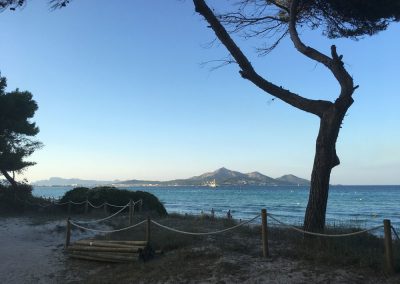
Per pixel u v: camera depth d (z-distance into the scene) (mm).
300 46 12609
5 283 10805
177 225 18484
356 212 58125
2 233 18188
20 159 29469
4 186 29000
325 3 13109
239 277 9328
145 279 10070
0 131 28875
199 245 12461
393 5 11984
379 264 9164
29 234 17953
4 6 11484
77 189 28656
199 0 11852
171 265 10727
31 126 30312
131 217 19531
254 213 54406
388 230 9039
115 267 11672
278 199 102312
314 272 9141
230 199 103812
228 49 12367
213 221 20906
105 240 14070
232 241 12664
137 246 12039
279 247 11375
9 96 28938
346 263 9531
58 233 18297
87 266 12188
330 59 11938
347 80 11750
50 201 30453
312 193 11938
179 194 144000
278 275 9188
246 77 12500
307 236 11453
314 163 12086
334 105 11805
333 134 11875
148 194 28719
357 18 12969
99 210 26359
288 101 12477
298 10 13727
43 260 13109
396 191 165000
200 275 9742
